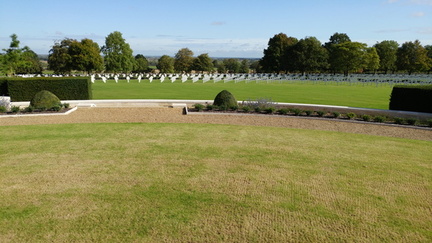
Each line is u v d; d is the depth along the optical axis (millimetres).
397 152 8820
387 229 4660
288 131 11383
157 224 4652
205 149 8695
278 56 71062
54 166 7137
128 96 22188
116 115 14000
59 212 4977
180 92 25266
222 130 11297
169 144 9180
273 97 22375
